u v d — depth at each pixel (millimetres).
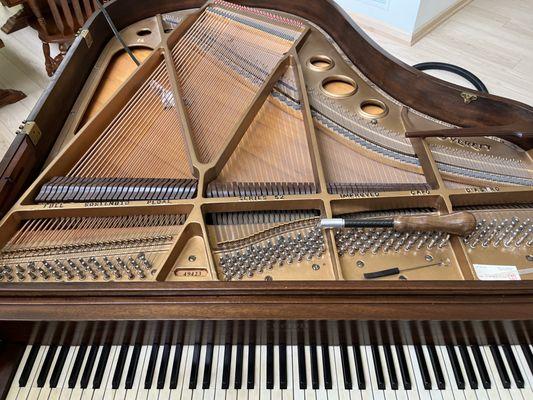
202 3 2914
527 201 1850
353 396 1445
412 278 1614
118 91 2195
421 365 1490
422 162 2006
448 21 5473
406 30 5062
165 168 2023
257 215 1839
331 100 2355
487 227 1769
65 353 1505
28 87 4441
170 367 1484
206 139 2139
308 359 1509
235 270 1621
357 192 1830
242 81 2455
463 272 1632
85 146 2066
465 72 3832
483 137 2186
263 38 2691
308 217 1827
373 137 2188
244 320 1354
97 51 2594
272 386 1454
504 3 5809
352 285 1387
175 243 1599
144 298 1386
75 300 1382
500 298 1411
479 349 1540
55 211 1693
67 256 1654
